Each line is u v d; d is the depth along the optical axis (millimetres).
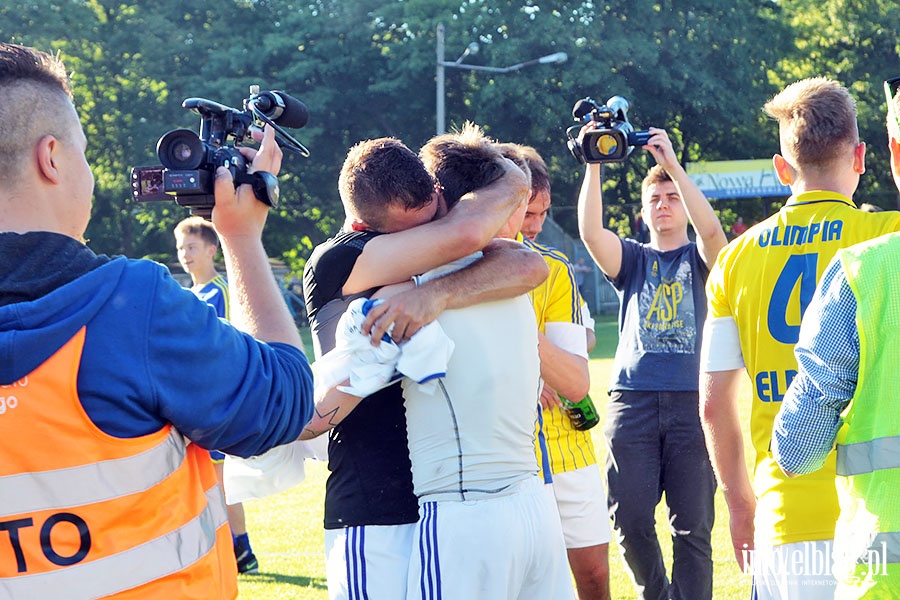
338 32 36188
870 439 2250
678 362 4688
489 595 2398
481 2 37094
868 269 2262
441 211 2668
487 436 2439
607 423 4828
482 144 2740
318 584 5438
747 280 3092
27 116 1633
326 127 36969
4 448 1553
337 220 38781
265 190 1947
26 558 1558
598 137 4422
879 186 38219
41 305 1559
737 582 5207
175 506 1691
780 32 39062
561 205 39781
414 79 36312
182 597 1673
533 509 2500
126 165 36312
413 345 2371
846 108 3055
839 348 2297
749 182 37219
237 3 38531
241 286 1927
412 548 2469
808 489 2838
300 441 2621
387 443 2535
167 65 36219
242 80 35125
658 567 4695
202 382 1670
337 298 2621
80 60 35844
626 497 4660
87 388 1585
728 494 3221
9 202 1635
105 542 1600
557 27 35000
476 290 2451
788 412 2381
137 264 1684
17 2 35219
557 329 3520
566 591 2611
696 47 36688
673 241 4957
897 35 37656
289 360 1850
